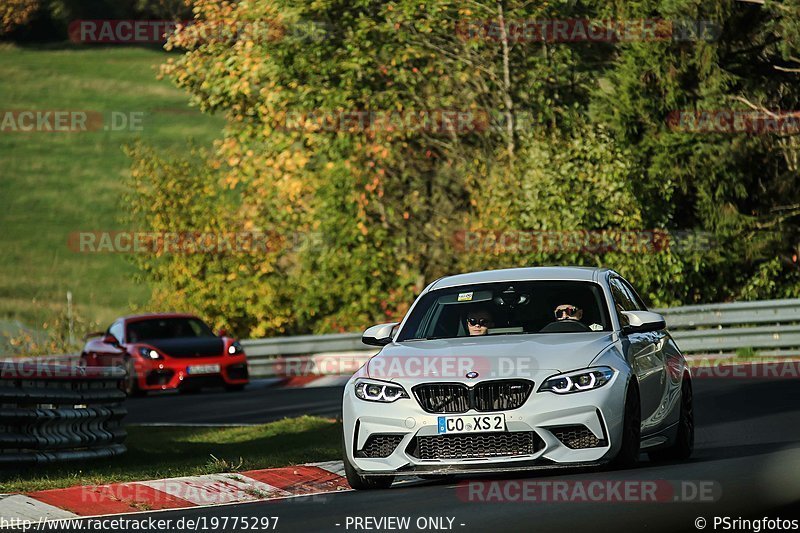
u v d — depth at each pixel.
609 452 32.56
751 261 96.12
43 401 39.84
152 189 104.00
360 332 95.38
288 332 105.69
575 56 99.56
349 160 94.75
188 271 102.44
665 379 37.47
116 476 36.38
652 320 36.12
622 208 90.88
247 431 57.94
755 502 28.50
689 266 93.44
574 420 32.34
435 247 99.81
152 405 79.75
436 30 96.56
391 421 33.06
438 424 32.62
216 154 100.94
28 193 161.62
